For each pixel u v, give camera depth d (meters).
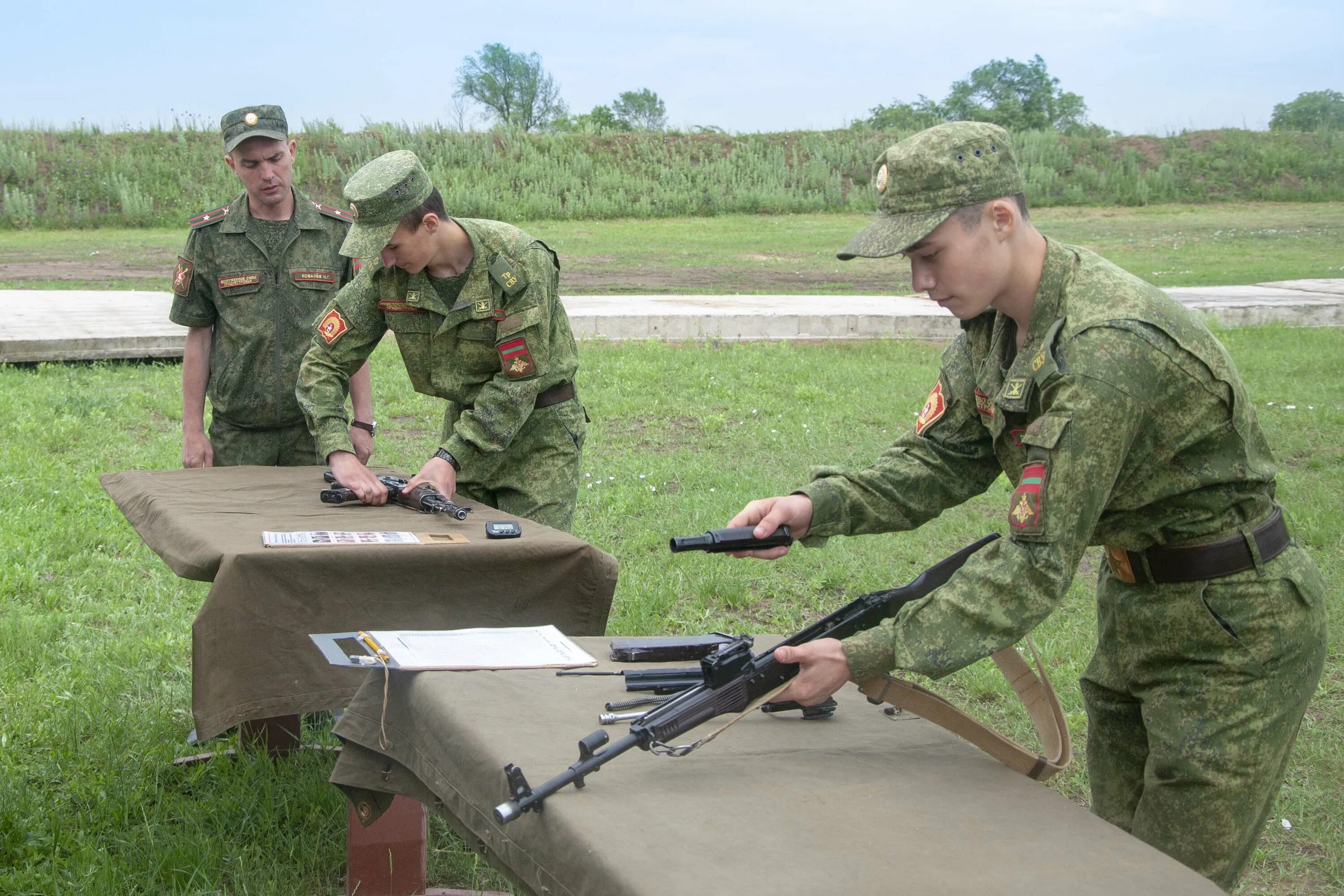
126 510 3.65
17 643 4.54
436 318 3.71
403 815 3.01
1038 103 50.50
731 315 12.99
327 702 2.94
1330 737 4.22
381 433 8.52
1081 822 1.86
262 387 4.61
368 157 29.41
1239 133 36.16
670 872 1.64
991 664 4.81
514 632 2.71
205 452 4.70
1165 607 2.28
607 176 30.56
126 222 25.33
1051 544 1.98
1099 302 2.07
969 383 2.47
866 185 31.73
